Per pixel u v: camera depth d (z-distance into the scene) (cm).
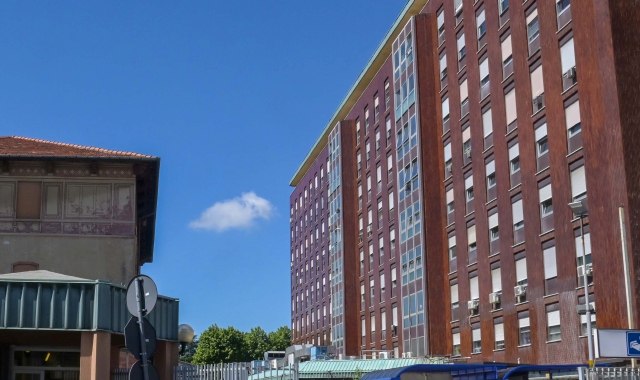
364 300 6512
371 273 6322
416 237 5106
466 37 4488
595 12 3203
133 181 3538
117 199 3516
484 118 4244
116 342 2797
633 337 1969
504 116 4000
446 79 4869
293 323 9556
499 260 4009
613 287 3009
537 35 3700
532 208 3675
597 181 3147
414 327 5094
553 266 3497
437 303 4853
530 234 3684
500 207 4009
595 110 3186
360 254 6694
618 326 2966
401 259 5416
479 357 4203
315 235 8469
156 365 2642
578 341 3256
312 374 5131
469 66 4434
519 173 3847
